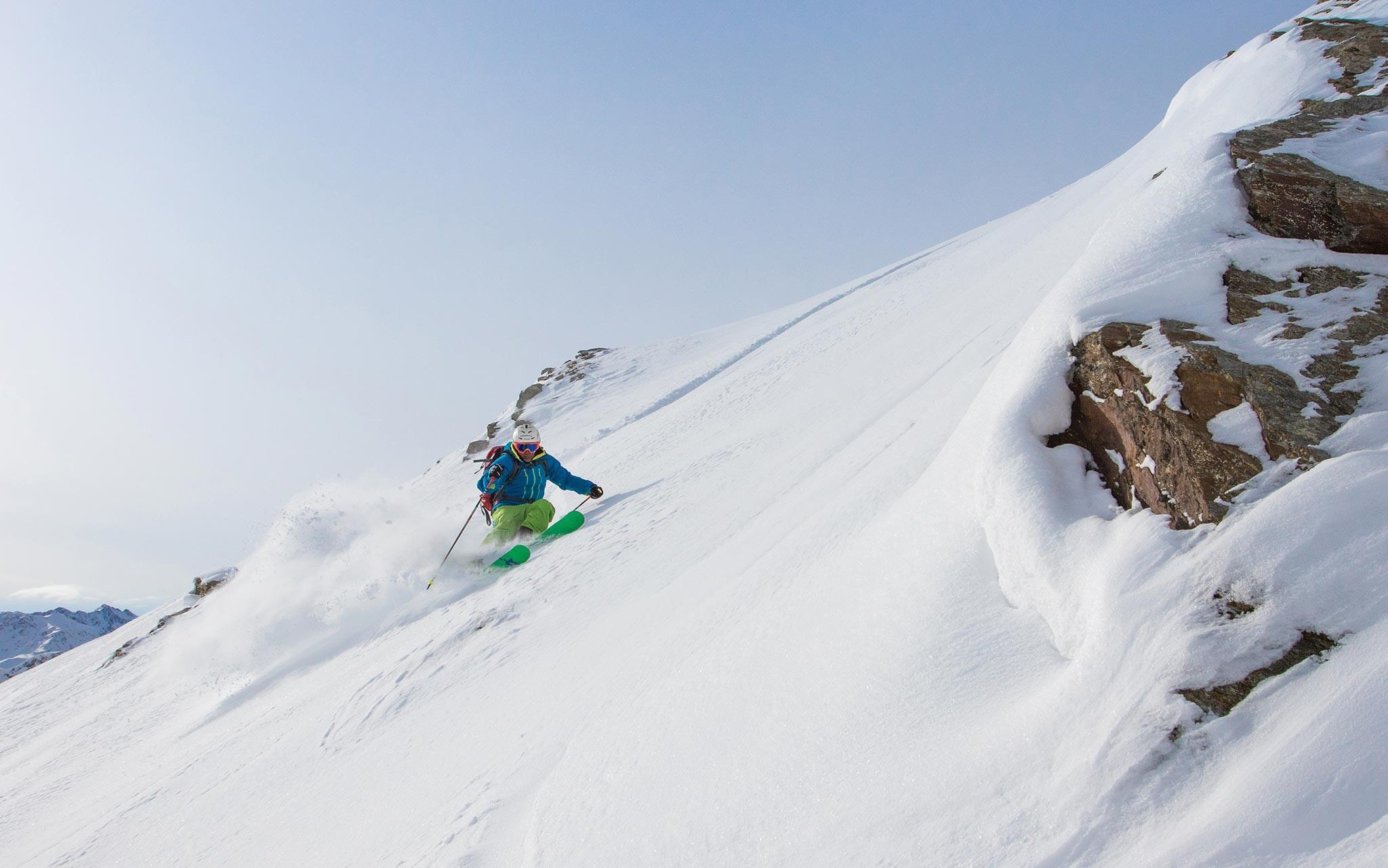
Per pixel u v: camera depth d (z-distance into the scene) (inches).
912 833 52.6
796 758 67.7
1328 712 42.0
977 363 187.5
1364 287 72.5
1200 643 49.9
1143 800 44.9
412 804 127.3
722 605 121.1
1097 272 88.2
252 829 155.9
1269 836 38.3
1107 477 71.0
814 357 575.2
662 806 76.2
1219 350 70.4
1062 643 60.7
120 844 181.5
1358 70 127.6
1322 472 54.3
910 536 84.4
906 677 67.0
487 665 189.5
